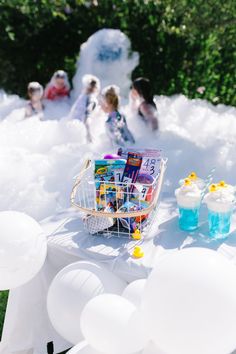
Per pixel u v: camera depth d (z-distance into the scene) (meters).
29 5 6.34
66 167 3.87
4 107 5.72
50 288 2.02
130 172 2.17
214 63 6.61
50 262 2.25
